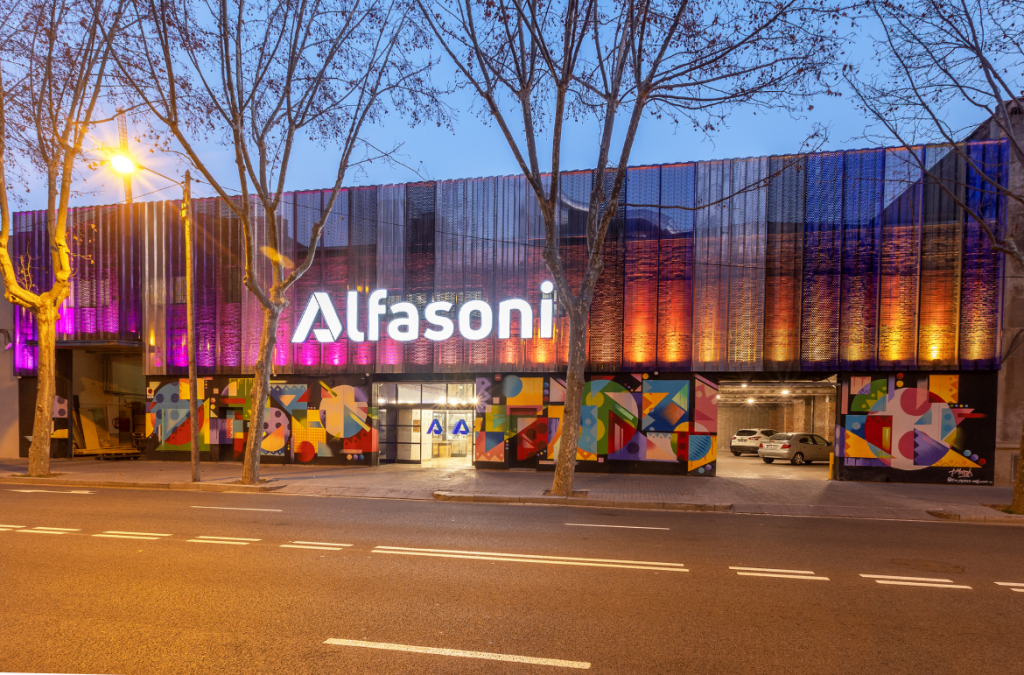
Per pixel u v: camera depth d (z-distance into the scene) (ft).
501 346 57.72
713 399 53.57
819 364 51.55
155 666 13.91
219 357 64.54
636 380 54.95
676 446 54.08
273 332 48.60
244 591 19.67
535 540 27.96
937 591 20.34
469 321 58.39
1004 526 33.42
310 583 20.61
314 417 62.39
